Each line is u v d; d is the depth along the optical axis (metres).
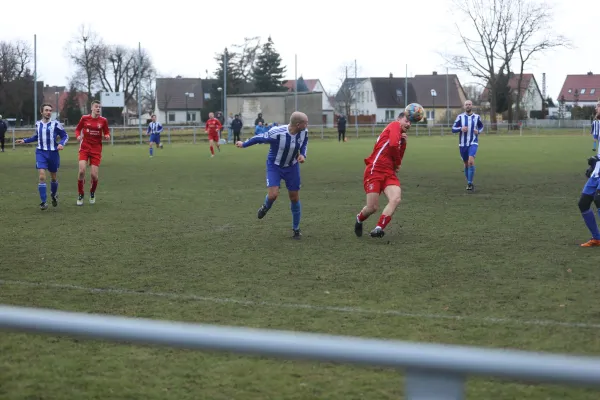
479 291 8.62
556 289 8.70
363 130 80.56
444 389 1.88
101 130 17.59
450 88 135.38
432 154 39.66
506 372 1.80
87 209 16.81
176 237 12.76
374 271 9.80
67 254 11.12
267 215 15.64
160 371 5.93
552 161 33.44
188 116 131.00
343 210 16.48
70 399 5.34
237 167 30.72
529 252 11.17
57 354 6.35
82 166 17.55
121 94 76.00
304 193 20.28
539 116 126.50
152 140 39.25
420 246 11.75
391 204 11.87
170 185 22.77
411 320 7.32
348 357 1.92
